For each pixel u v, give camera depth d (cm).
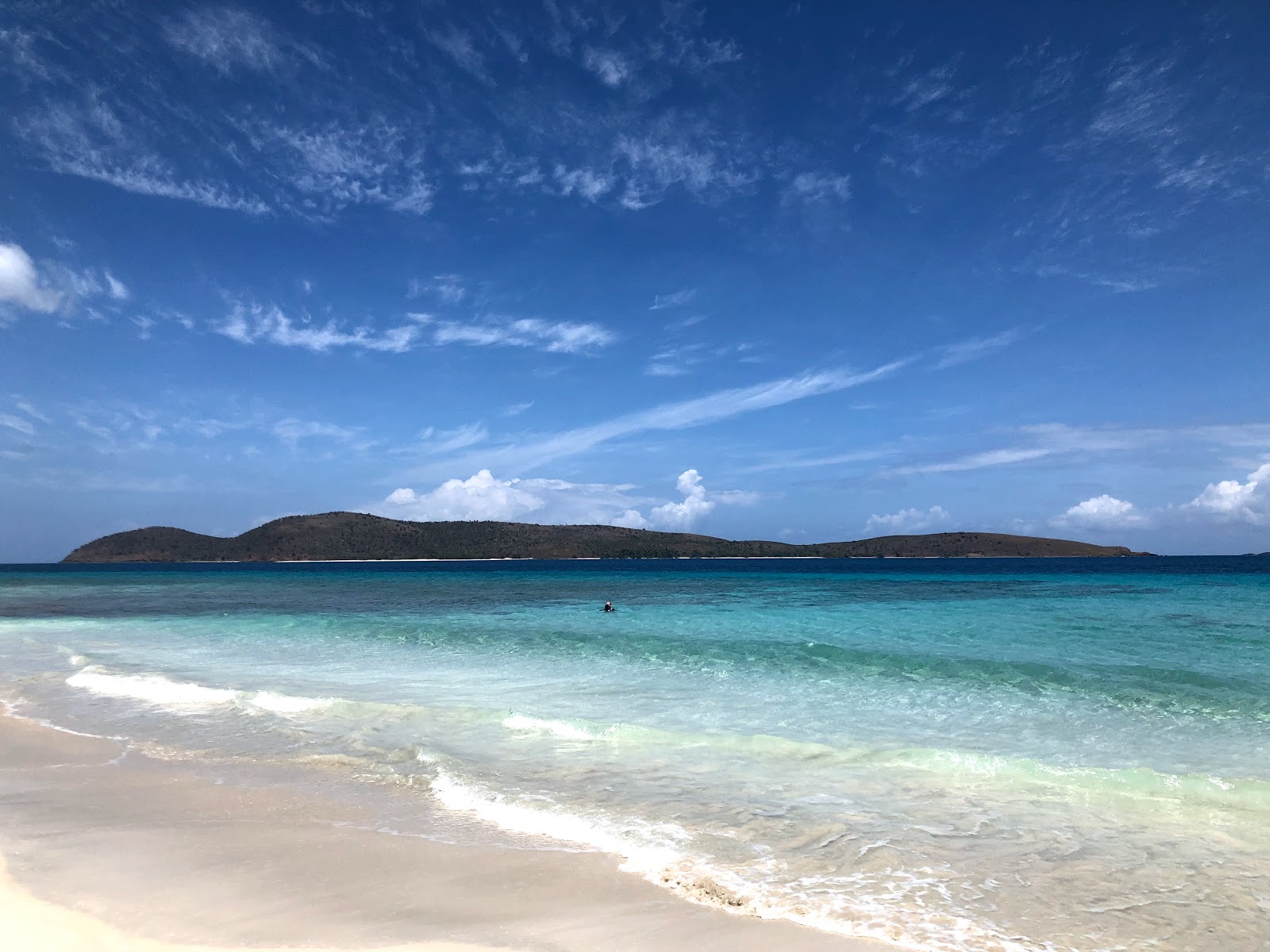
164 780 899
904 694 1377
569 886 606
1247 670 1534
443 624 2594
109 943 501
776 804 798
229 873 630
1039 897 586
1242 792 827
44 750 1044
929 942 516
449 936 524
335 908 567
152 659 1891
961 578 6378
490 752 1002
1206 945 512
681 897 586
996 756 970
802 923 545
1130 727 1134
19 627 2823
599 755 985
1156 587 4444
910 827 734
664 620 2650
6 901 563
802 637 2123
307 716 1218
